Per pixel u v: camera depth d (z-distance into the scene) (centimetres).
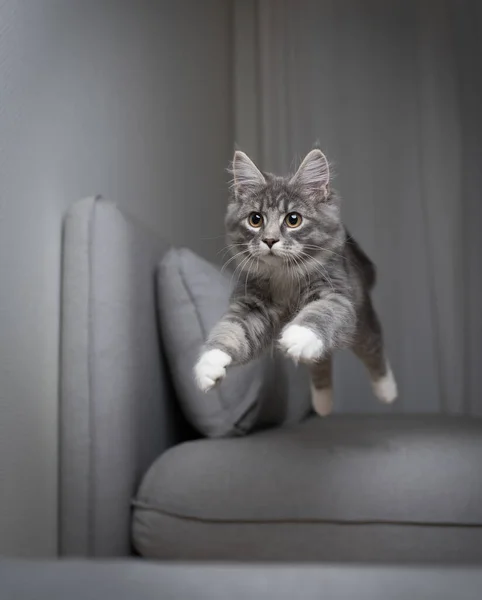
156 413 94
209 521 78
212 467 81
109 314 85
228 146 157
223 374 74
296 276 83
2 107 74
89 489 82
